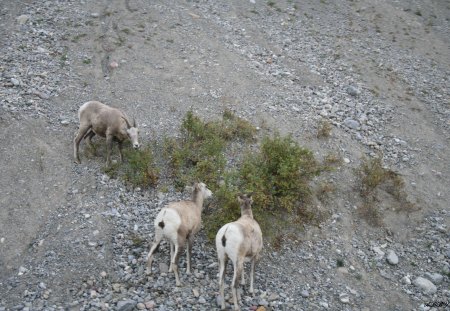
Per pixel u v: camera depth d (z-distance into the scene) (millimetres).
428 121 13914
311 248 9312
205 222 9164
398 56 17531
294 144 11312
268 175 9938
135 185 9766
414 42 18859
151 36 15961
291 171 9805
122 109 12109
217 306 7434
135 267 7992
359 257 9336
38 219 8766
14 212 8812
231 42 16391
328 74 15398
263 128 12070
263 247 9039
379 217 10258
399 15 21047
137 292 7480
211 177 9914
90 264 7949
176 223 7492
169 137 11219
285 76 14836
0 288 7387
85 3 17469
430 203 10836
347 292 8484
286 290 8242
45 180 9633
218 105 12805
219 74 14320
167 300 7395
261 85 14070
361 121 13125
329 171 10984
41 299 7227
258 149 11227
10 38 14281
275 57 15922
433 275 9031
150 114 12078
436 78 16422
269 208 9680
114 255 8188
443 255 9570
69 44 14695
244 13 18938
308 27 18688
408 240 9945
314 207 10070
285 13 19562
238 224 7363
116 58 14383
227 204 9016
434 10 22141
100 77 13414
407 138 12891
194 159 10484
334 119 12977
